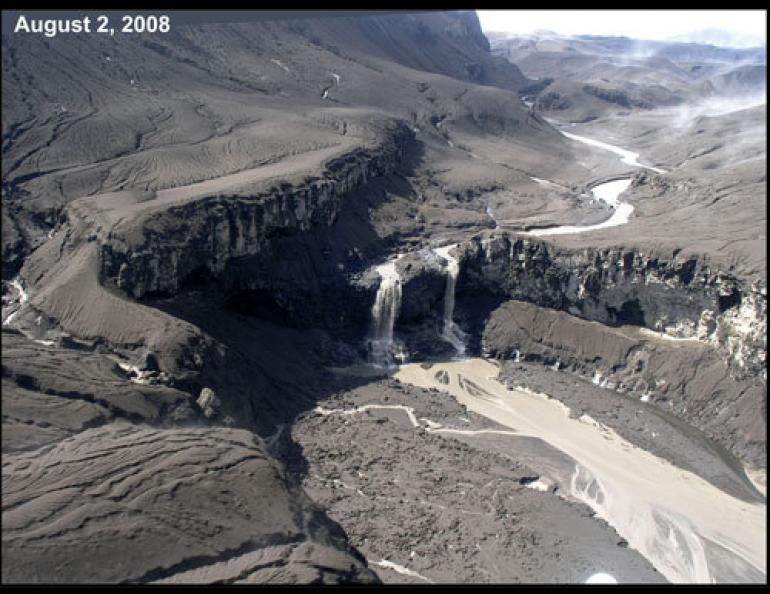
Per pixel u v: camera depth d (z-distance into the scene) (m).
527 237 127.06
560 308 125.19
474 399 108.94
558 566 70.62
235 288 112.75
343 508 76.00
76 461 60.00
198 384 86.38
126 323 89.75
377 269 129.88
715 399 104.00
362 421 96.38
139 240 97.88
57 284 97.94
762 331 100.56
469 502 79.69
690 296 112.00
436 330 128.12
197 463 62.44
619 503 84.69
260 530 59.12
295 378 105.75
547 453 94.06
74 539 52.50
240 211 111.31
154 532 55.31
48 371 72.62
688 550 77.44
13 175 126.06
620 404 109.00
